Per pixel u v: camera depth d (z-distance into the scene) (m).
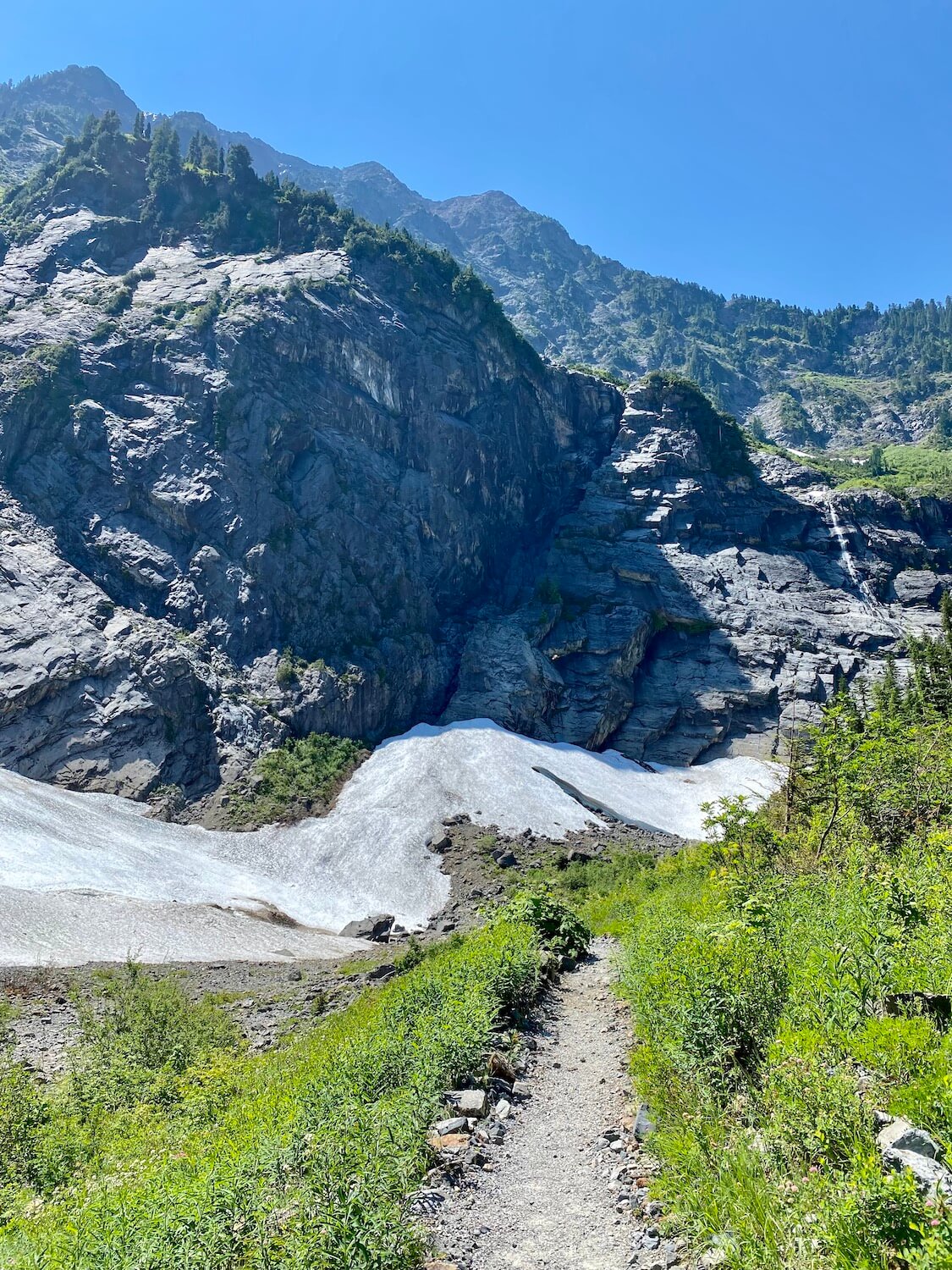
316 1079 11.62
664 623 96.94
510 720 80.69
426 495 94.81
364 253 109.62
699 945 11.47
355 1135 8.31
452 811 63.53
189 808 62.00
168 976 32.91
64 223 108.38
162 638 69.25
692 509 108.19
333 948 43.78
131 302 96.06
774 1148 6.83
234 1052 21.16
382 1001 19.02
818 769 25.91
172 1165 9.71
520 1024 15.76
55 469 77.69
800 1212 5.93
